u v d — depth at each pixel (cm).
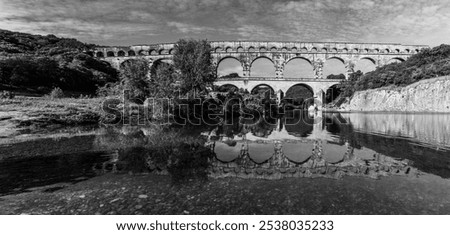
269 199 780
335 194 820
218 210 707
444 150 1523
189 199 781
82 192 846
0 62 4922
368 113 6306
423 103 7038
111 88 3969
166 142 1814
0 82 4625
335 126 3080
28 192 851
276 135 2264
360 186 891
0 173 1063
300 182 941
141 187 891
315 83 9038
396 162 1239
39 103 3453
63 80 5722
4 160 1273
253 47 9506
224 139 2003
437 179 963
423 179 966
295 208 720
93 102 3794
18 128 2362
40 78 5306
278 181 954
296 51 9281
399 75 8069
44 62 5669
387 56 9506
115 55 10019
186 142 1828
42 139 1884
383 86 8394
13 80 4766
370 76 8912
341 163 1232
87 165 1182
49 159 1296
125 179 979
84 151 1484
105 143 1741
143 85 3856
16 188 888
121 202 762
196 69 4262
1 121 2461
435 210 704
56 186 905
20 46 9238
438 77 7019
